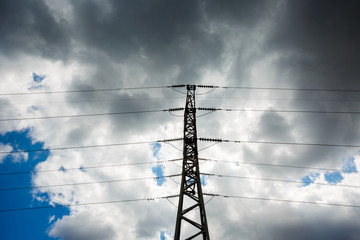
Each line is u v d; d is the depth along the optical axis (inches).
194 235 562.3
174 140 850.1
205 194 710.5
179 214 592.1
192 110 930.7
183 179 685.3
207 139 846.5
